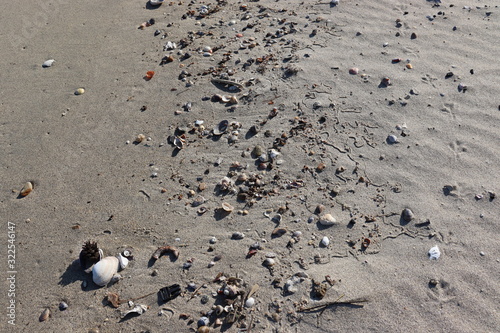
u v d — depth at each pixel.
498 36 1.48
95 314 1.05
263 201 1.18
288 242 1.11
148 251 1.12
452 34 1.50
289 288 1.05
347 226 1.13
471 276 1.06
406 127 1.28
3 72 1.48
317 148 1.26
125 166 1.25
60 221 1.17
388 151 1.25
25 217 1.18
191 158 1.26
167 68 1.46
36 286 1.08
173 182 1.22
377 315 1.02
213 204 1.18
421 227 1.13
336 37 1.50
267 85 1.39
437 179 1.19
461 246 1.10
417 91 1.35
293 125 1.30
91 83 1.44
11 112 1.38
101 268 1.08
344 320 1.02
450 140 1.26
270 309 1.04
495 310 1.02
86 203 1.20
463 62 1.42
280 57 1.46
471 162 1.22
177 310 1.04
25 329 1.04
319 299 1.04
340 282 1.06
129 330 1.03
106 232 1.15
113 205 1.19
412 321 1.01
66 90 1.42
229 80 1.40
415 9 1.58
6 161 1.28
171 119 1.34
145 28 1.58
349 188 1.19
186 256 1.11
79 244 1.14
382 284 1.05
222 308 1.04
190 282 1.07
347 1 1.62
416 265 1.08
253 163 1.24
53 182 1.23
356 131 1.29
